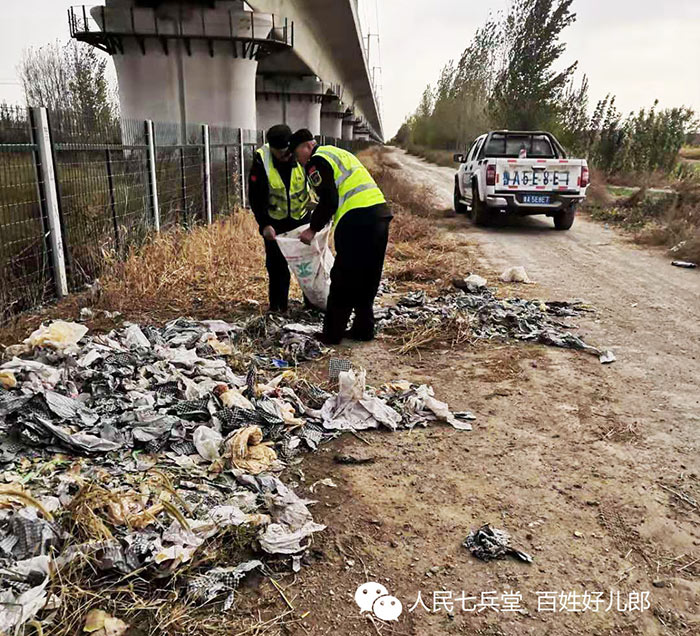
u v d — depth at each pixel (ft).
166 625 7.73
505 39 100.37
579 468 11.76
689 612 8.38
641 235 38.55
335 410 13.51
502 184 40.32
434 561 9.21
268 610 8.20
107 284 22.03
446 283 26.11
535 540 9.69
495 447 12.51
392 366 16.80
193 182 34.17
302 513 9.88
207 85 63.16
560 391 15.34
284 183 19.06
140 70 61.57
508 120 91.81
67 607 7.82
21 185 19.76
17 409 11.59
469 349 18.28
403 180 65.05
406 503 10.58
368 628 8.00
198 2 61.41
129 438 11.43
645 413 14.15
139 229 26.55
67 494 9.70
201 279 24.41
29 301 20.29
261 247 29.22
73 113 22.26
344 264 17.24
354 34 107.65
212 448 11.25
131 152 26.21
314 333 18.60
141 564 8.46
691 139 87.45
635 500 10.75
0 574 7.82
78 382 13.53
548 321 20.98
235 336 17.98
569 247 36.29
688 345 18.84
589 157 77.05
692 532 9.95
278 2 71.87
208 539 9.08
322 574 8.89
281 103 115.24
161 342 16.74
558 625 8.13
